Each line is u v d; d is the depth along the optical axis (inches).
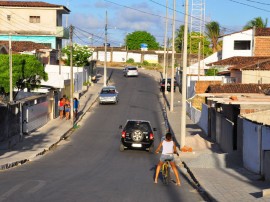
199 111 1596.9
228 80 2127.2
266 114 951.6
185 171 817.5
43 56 2500.0
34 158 944.3
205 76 2406.5
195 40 4013.3
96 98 2308.1
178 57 4409.5
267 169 673.0
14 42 2428.6
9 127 1146.7
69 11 3142.2
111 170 798.5
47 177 683.4
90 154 1034.7
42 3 3026.6
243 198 530.6
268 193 530.9
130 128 1093.8
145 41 5615.2
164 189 616.1
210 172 760.3
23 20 2950.3
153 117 1802.4
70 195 542.9
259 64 1929.1
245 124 815.1
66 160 926.4
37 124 1425.9
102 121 1684.3
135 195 561.3
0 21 2950.3
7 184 607.8
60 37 3019.2
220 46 3949.3
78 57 2847.0
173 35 2001.7
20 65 1581.0
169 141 661.9
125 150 1123.3
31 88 1710.1
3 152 978.1
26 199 510.0
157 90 2723.9
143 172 783.7
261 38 2549.2
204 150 1116.5
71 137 1332.4
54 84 2239.2
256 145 738.2
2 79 1536.7
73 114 1566.2
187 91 2479.1
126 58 4667.8
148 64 4443.9
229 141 1021.2
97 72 3592.5
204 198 560.4
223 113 1191.6
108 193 567.2
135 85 2913.4
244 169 797.9
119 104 2150.6
